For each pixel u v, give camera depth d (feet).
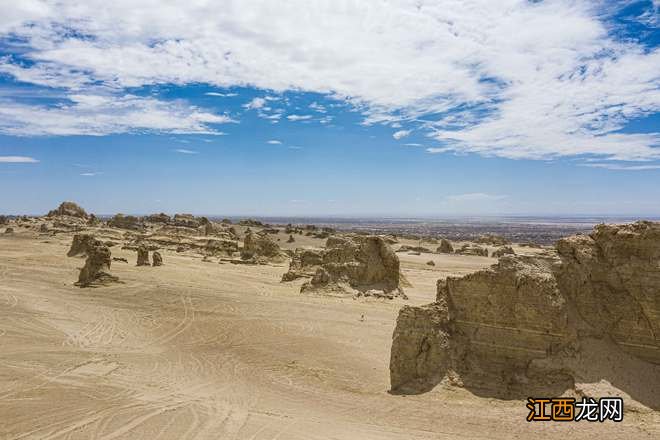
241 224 529.86
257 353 94.48
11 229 353.31
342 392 70.69
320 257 198.59
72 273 195.83
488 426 54.65
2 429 56.54
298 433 54.70
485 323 67.72
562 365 60.85
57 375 77.71
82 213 436.76
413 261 286.46
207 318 125.90
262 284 184.34
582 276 65.77
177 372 81.82
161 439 53.67
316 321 121.90
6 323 113.39
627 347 62.13
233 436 54.13
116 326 117.70
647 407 54.75
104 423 58.44
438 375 66.39
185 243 312.29
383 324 119.24
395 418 58.29
